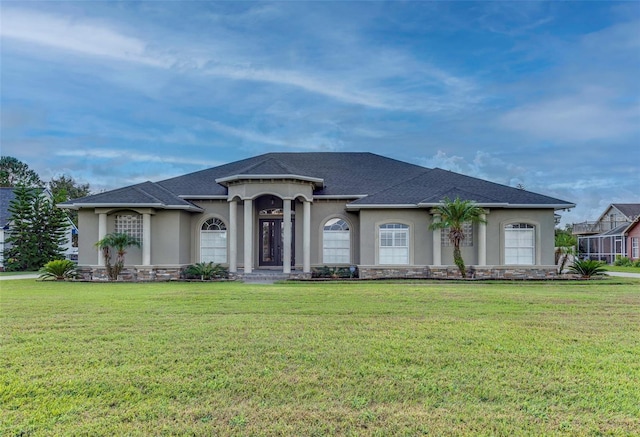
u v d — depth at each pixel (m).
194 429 4.29
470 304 11.91
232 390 5.32
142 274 21.89
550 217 22.61
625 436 4.19
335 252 24.09
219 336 7.95
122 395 5.16
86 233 22.88
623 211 52.75
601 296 13.78
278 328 8.63
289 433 4.22
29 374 5.86
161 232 22.66
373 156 28.95
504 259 22.41
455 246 21.12
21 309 11.02
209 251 24.31
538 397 5.14
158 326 8.84
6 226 35.69
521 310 10.95
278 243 25.47
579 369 6.14
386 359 6.53
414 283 18.88
